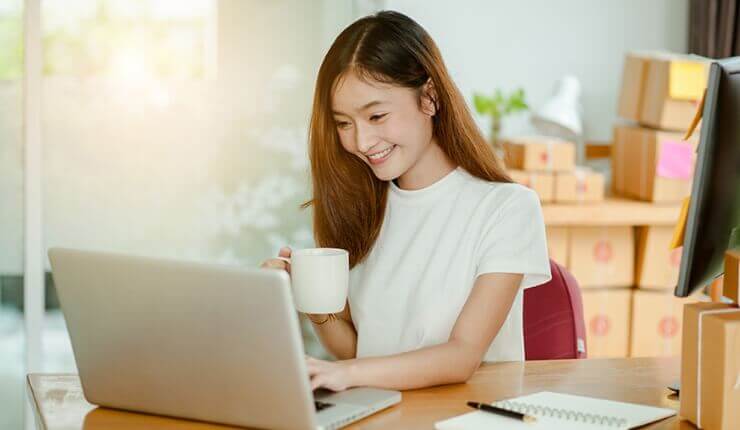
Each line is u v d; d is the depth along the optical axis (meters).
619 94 4.02
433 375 1.68
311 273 1.66
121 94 3.65
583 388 1.70
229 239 3.79
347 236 2.03
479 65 4.12
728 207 1.60
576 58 4.16
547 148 3.63
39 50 3.57
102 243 3.70
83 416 1.55
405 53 1.79
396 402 1.58
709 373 1.46
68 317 1.53
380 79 1.76
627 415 1.51
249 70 3.72
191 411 1.49
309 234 3.84
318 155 1.95
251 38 3.71
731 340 1.43
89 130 3.65
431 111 1.89
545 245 1.89
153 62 3.66
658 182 3.62
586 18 4.15
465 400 1.62
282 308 1.35
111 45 3.62
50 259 1.51
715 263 1.66
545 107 3.90
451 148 1.95
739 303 1.52
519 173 3.61
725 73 1.48
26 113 3.58
